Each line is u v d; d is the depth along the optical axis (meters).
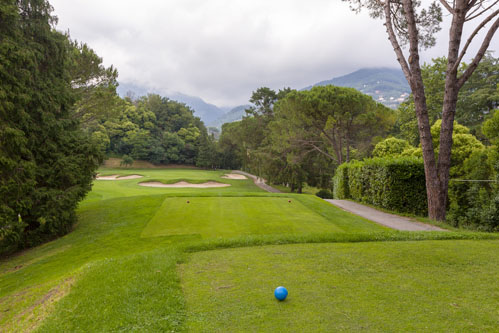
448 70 10.50
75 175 11.20
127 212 12.84
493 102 30.27
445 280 4.21
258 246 6.77
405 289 3.91
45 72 11.68
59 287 5.14
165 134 86.44
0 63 8.99
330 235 7.28
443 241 6.75
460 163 16.94
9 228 9.12
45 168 11.04
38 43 11.25
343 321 3.08
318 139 31.27
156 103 95.69
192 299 3.86
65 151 11.61
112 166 73.81
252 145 52.78
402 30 13.29
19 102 9.70
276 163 39.22
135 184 39.28
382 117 24.66
